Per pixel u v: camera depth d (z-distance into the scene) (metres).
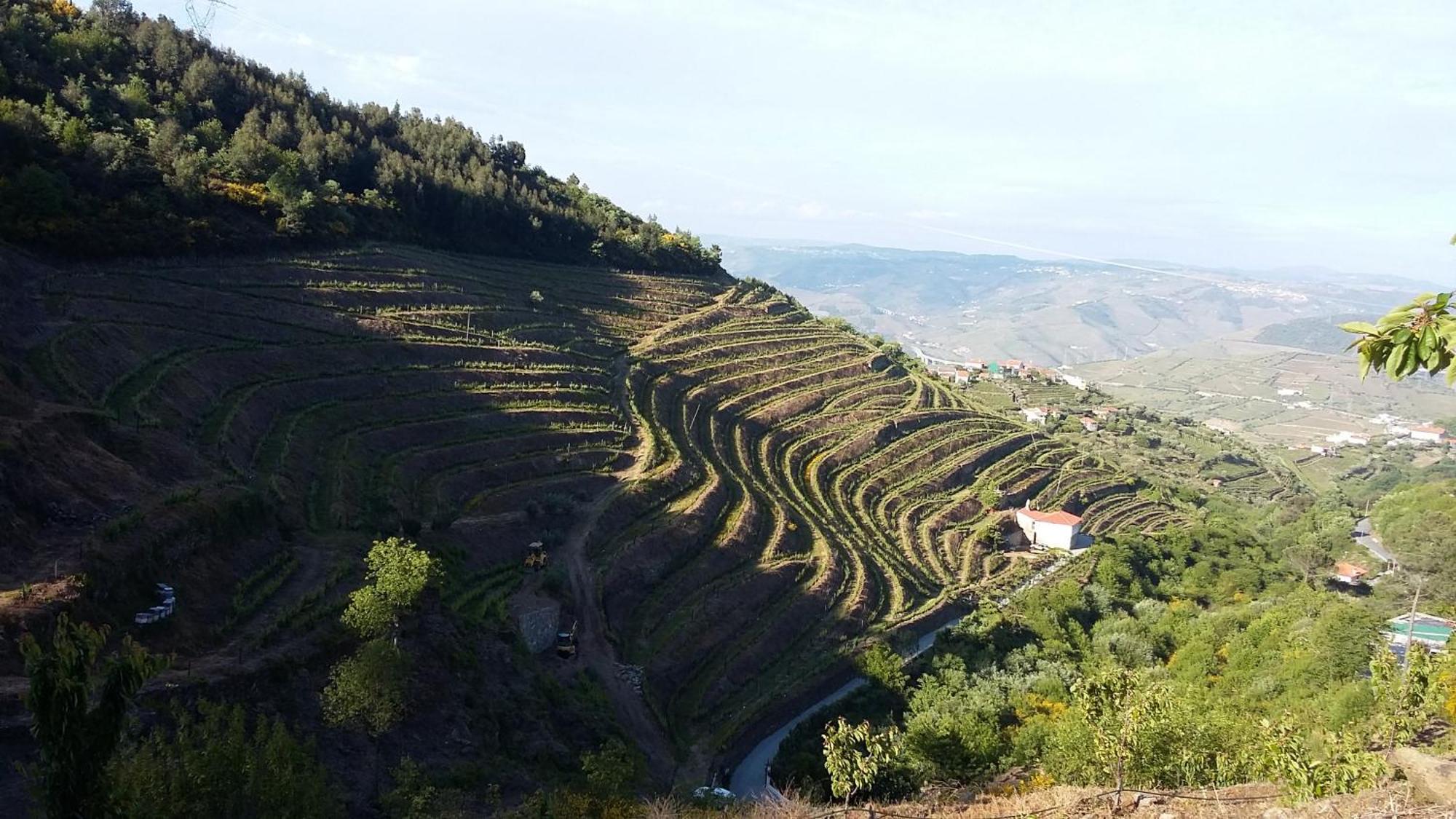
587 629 68.75
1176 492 163.12
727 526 90.50
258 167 99.06
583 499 84.62
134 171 82.19
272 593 47.38
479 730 45.47
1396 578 111.31
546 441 89.31
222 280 80.56
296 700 39.31
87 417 49.47
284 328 80.31
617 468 91.56
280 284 85.62
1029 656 78.00
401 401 82.25
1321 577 113.06
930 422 144.88
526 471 84.19
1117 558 108.56
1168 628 89.19
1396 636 82.75
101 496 44.50
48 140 78.00
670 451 98.06
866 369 152.50
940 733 44.59
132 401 58.66
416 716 43.19
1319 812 22.94
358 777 37.66
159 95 107.00
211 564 46.28
